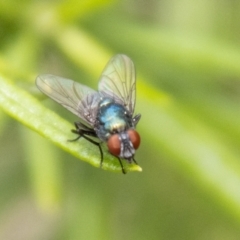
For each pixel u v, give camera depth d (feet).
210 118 0.21
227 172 0.21
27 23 0.21
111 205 0.23
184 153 0.21
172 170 0.25
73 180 0.23
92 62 0.20
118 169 0.16
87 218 0.23
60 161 0.22
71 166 0.23
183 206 0.25
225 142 0.21
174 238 0.25
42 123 0.16
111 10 0.23
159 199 0.25
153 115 0.21
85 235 0.22
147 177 0.25
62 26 0.21
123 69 0.20
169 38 0.22
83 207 0.23
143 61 0.22
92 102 0.19
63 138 0.16
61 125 0.16
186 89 0.22
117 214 0.24
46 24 0.21
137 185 0.25
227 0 0.25
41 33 0.21
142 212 0.25
